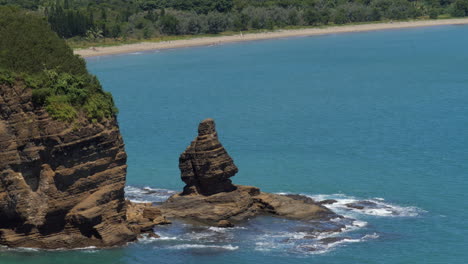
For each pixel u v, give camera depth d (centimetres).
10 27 8400
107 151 8219
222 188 9462
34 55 8225
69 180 7950
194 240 8450
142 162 12850
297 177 11775
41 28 8662
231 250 8181
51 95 7906
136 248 8181
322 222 9144
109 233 8231
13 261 7750
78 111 8031
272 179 11669
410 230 8994
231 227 8869
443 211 9788
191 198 9331
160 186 11219
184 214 9106
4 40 8219
